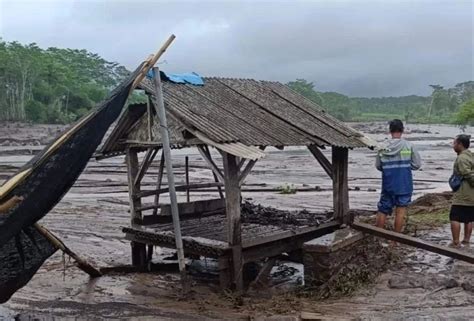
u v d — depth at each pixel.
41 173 6.31
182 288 8.48
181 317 7.66
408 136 86.88
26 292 8.98
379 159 10.44
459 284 8.38
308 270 8.48
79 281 9.57
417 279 8.55
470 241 10.80
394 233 9.20
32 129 82.31
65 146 6.42
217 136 7.93
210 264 10.53
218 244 8.51
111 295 8.78
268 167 35.06
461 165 10.06
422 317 7.20
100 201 20.34
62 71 98.56
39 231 7.95
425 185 24.33
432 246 8.85
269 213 10.82
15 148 64.06
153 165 34.09
